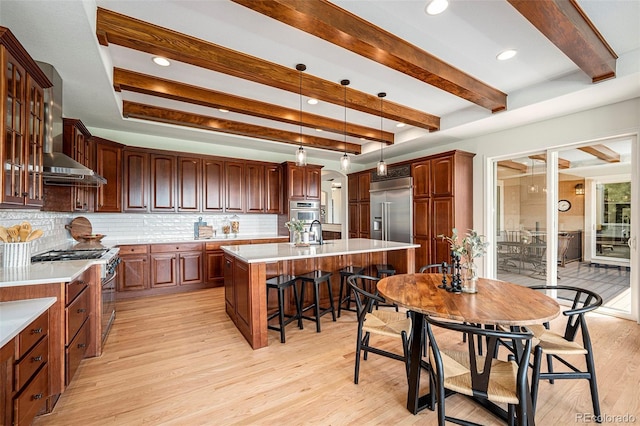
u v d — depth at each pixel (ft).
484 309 5.36
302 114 13.85
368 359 8.14
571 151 12.54
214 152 17.81
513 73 9.96
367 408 6.09
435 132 14.69
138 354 8.42
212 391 6.66
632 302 10.68
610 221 11.60
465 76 9.93
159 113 12.89
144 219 16.05
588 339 5.81
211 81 10.56
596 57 7.91
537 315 5.07
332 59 9.06
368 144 19.52
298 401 6.31
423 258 16.30
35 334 5.16
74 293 6.70
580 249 12.44
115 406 6.14
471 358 4.59
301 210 19.15
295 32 7.68
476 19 7.16
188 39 7.80
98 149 13.32
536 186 13.47
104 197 13.62
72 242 13.10
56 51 7.37
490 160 15.01
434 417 5.82
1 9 5.77
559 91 10.18
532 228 13.62
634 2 6.55
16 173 6.06
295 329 10.30
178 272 15.23
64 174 8.41
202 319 11.25
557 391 6.63
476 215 15.37
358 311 7.10
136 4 6.59
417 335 5.98
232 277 10.94
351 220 22.65
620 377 7.10
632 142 10.68
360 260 13.21
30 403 4.92
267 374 7.38
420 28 7.50
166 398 6.41
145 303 13.29
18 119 6.09
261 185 18.71
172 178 15.72
